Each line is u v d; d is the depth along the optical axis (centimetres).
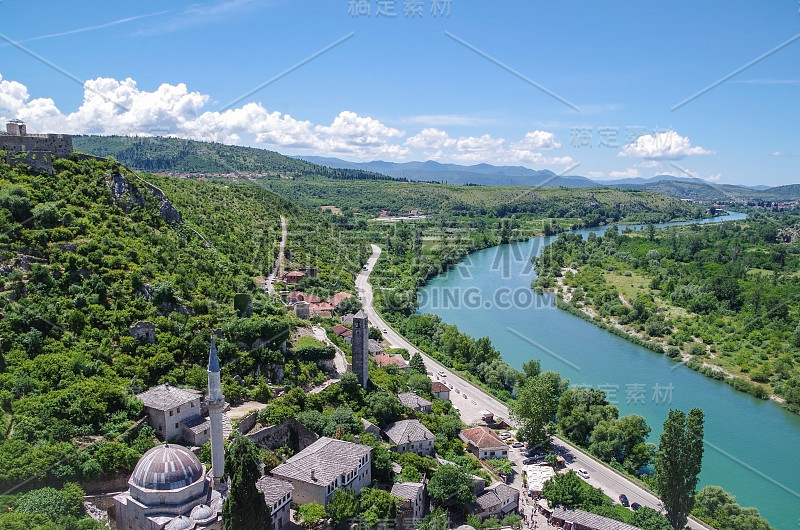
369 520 10950
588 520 13025
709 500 14225
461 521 12912
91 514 9756
